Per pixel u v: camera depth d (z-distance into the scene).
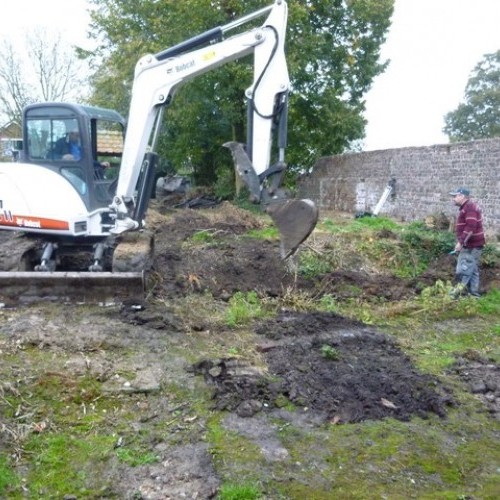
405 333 7.77
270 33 7.34
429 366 6.59
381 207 19.47
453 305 8.75
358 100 25.89
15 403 5.30
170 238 12.99
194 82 20.75
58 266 9.57
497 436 5.17
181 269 10.07
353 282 9.89
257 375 5.86
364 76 25.19
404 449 4.88
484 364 6.76
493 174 14.23
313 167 25.55
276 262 10.58
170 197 23.53
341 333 7.46
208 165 25.02
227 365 6.05
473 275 9.36
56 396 5.46
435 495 4.32
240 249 11.70
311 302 8.78
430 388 5.92
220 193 22.44
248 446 4.82
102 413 5.30
